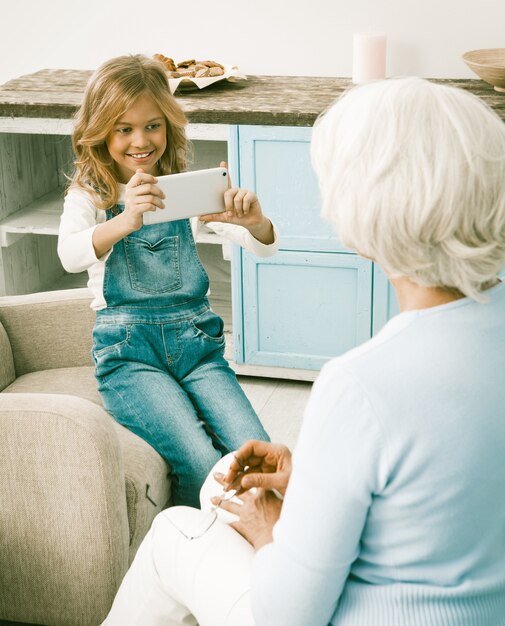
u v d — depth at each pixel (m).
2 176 3.08
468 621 0.95
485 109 0.93
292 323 2.86
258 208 1.87
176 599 1.26
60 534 1.63
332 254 2.74
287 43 3.12
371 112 0.91
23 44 3.32
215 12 3.13
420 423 0.89
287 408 2.80
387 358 0.92
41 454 1.59
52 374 2.10
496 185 0.91
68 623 1.69
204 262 3.47
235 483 1.35
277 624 0.98
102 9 3.22
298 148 2.65
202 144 3.30
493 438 0.91
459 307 0.94
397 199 0.89
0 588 1.70
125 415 1.88
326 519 0.92
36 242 3.38
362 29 3.04
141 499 1.73
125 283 1.95
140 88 1.87
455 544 0.94
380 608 0.97
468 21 2.96
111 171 1.97
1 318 2.09
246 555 1.19
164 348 1.97
